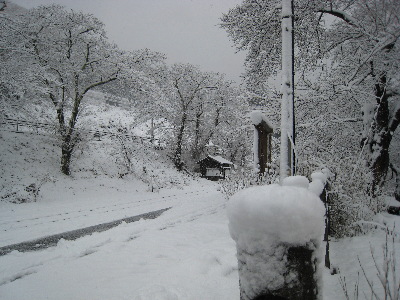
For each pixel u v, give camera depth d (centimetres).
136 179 2658
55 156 2347
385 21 1030
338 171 582
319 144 965
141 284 329
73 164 2386
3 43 1766
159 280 311
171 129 4084
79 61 2430
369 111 1080
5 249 658
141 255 472
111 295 307
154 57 2661
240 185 857
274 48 1149
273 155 1117
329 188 407
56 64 2167
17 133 2331
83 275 388
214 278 299
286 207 88
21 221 1008
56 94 2198
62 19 2220
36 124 2283
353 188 563
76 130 2227
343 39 1141
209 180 3956
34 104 2069
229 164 4238
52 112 2389
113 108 3647
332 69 1016
